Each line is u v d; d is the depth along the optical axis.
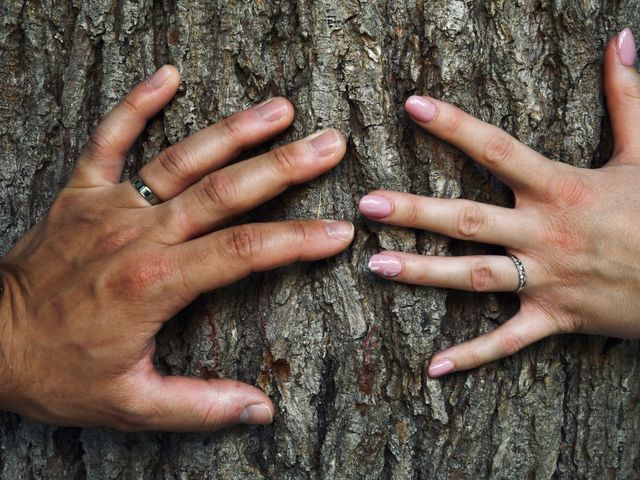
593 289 0.46
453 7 0.46
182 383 0.47
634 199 0.45
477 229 0.46
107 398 0.46
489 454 0.51
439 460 0.50
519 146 0.45
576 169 0.46
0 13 0.49
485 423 0.50
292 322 0.49
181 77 0.48
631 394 0.52
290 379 0.49
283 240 0.45
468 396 0.49
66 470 0.52
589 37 0.47
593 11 0.47
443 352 0.48
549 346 0.50
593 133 0.48
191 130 0.48
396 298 0.48
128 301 0.45
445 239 0.48
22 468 0.53
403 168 0.47
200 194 0.45
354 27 0.46
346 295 0.48
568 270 0.46
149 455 0.51
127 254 0.45
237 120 0.45
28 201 0.51
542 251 0.46
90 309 0.45
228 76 0.48
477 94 0.48
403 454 0.50
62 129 0.50
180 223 0.45
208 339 0.49
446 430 0.49
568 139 0.48
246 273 0.45
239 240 0.44
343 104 0.46
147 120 0.48
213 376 0.49
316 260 0.48
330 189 0.47
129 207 0.46
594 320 0.47
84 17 0.48
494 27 0.47
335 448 0.49
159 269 0.45
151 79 0.47
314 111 0.46
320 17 0.46
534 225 0.46
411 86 0.47
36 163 0.51
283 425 0.49
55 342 0.46
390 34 0.47
